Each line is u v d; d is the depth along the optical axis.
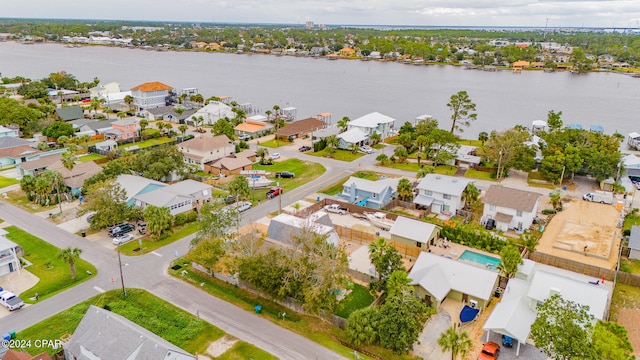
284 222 70.94
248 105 186.88
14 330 51.50
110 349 43.62
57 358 47.41
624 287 62.19
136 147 125.19
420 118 147.62
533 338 45.62
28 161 107.25
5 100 144.75
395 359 47.91
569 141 111.44
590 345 40.53
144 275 63.59
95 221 74.44
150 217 73.12
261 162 115.44
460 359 47.91
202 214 71.88
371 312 50.94
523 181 103.75
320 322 54.38
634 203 91.19
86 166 96.56
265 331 52.53
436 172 109.69
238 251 61.41
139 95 175.88
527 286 55.81
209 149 111.06
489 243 72.12
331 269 54.38
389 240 74.56
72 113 154.12
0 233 66.31
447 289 57.69
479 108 197.75
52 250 70.06
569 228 80.00
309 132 145.88
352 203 88.81
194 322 53.25
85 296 58.44
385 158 113.56
